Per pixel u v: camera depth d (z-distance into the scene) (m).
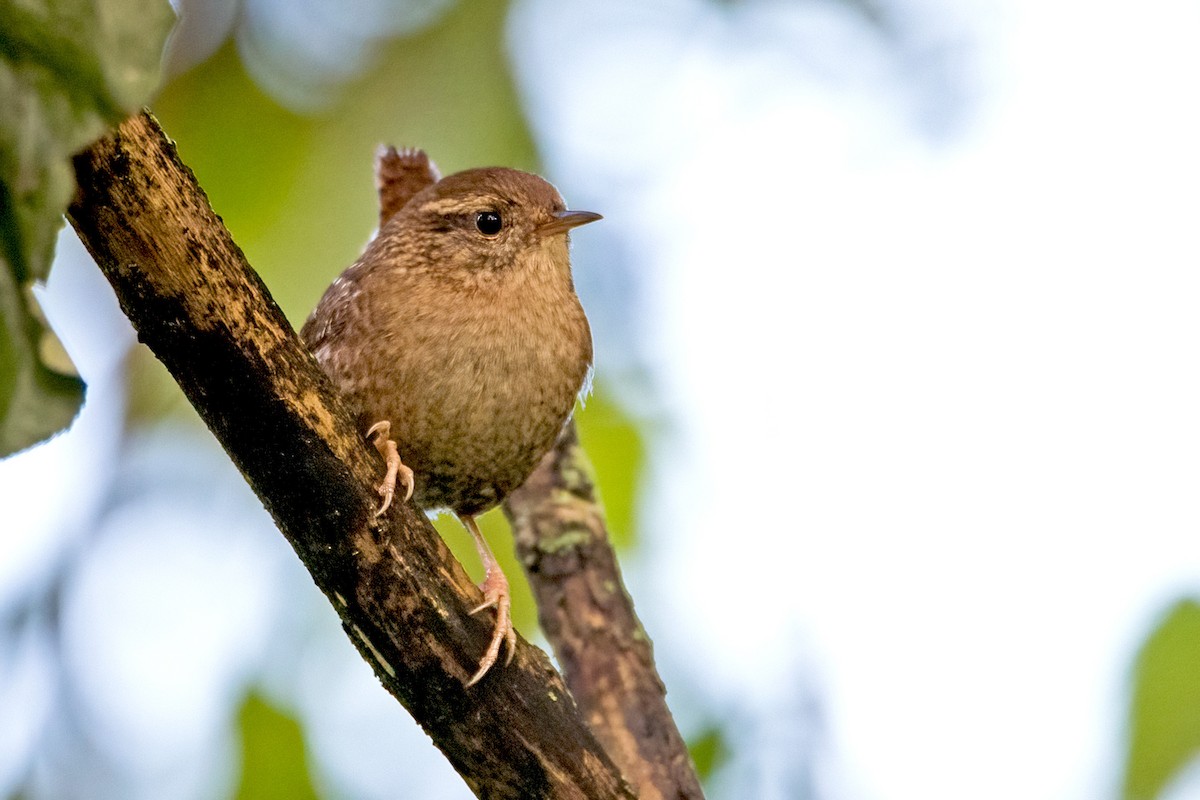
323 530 6.37
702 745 10.19
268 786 9.71
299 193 10.30
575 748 6.84
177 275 5.77
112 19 3.84
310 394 6.16
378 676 6.80
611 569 9.21
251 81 10.44
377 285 8.53
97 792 10.01
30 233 3.89
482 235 8.62
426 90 10.45
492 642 6.66
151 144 5.59
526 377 8.55
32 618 10.50
